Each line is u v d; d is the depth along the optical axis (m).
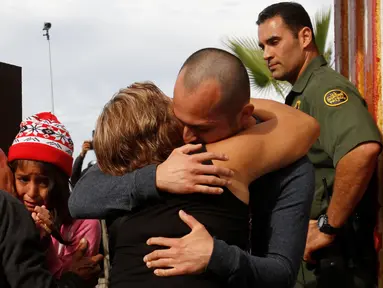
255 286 1.74
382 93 3.21
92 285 2.30
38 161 2.36
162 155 1.80
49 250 2.40
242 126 1.84
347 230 2.85
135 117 1.79
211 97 1.71
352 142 2.78
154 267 1.69
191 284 1.68
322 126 2.91
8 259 1.87
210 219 1.72
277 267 1.78
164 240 1.69
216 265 1.66
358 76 3.43
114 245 1.84
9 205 1.93
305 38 3.21
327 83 2.97
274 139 1.84
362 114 2.84
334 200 2.82
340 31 3.73
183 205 1.73
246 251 1.82
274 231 1.86
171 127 1.80
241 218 1.77
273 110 1.94
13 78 4.02
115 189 1.78
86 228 2.52
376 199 2.97
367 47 3.34
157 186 1.73
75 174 4.52
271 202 1.88
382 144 2.84
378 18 3.25
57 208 2.45
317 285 2.86
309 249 2.86
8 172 2.39
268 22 3.27
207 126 1.74
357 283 2.85
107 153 1.81
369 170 2.78
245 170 1.77
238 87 1.73
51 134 2.40
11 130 4.00
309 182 1.90
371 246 2.91
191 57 1.75
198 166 1.71
